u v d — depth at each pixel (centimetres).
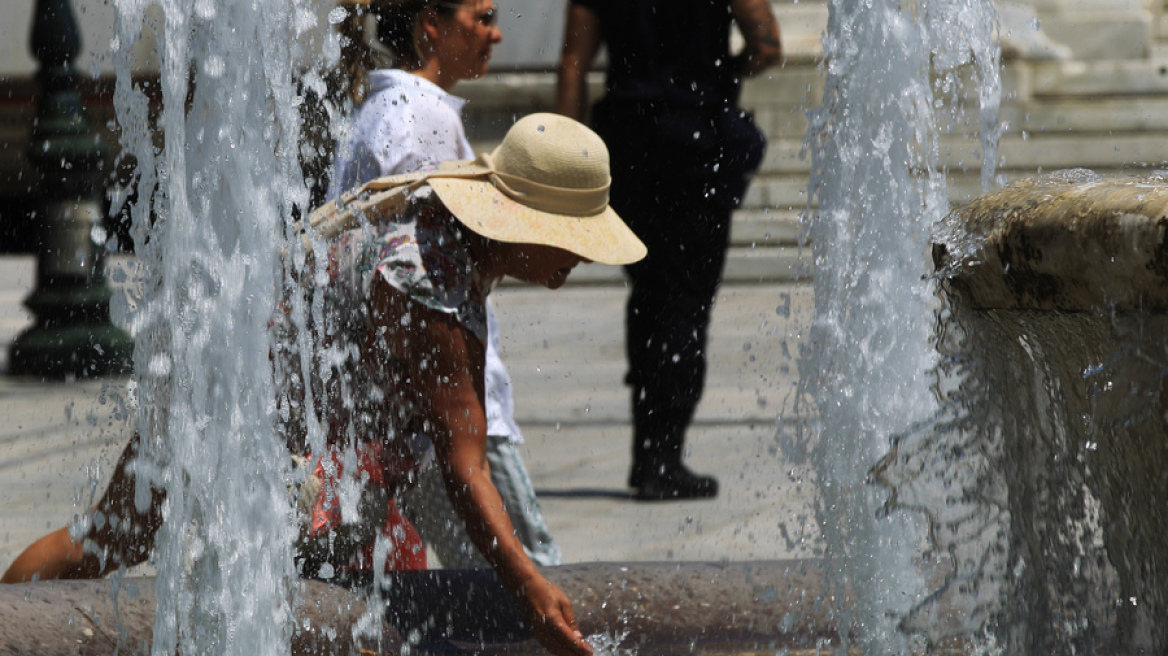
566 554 1127
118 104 734
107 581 723
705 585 773
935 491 655
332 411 747
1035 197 538
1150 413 485
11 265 4241
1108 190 501
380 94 885
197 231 718
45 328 2494
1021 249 527
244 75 727
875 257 816
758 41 1370
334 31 862
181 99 718
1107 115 3400
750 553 1105
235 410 716
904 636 731
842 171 831
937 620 722
